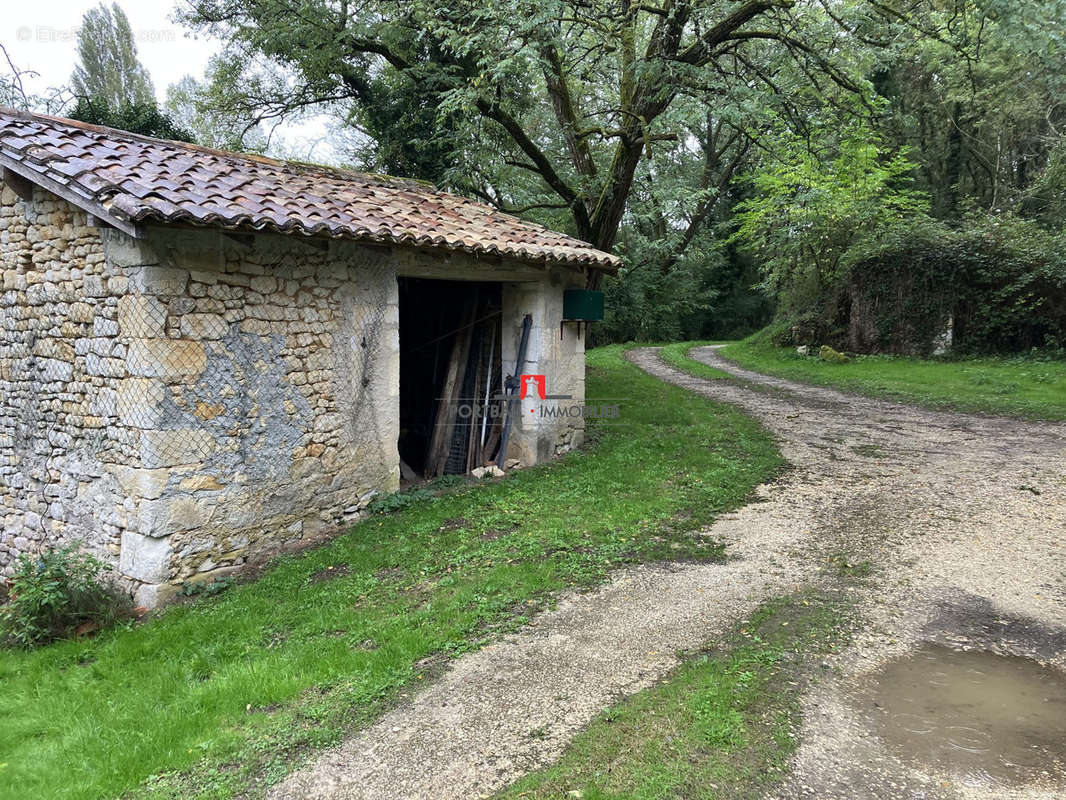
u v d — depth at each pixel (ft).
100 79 75.92
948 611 14.28
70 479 19.40
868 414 38.86
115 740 11.19
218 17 48.19
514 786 9.32
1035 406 37.06
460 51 32.09
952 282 54.34
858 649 12.75
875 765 9.48
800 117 36.58
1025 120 69.72
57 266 19.02
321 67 46.88
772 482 24.89
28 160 17.33
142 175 17.97
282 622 15.43
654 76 32.27
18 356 20.40
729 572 16.61
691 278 111.86
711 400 44.68
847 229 62.49
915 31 33.88
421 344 33.24
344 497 22.65
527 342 29.27
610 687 11.71
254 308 19.45
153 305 17.03
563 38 31.60
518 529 20.48
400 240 21.29
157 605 17.46
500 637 13.74
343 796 9.39
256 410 19.65
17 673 14.37
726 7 33.27
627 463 27.91
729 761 9.62
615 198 37.76
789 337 68.59
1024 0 27.45
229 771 10.11
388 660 12.95
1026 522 19.51
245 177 21.93
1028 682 11.59
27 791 9.93
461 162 47.06
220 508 18.81
